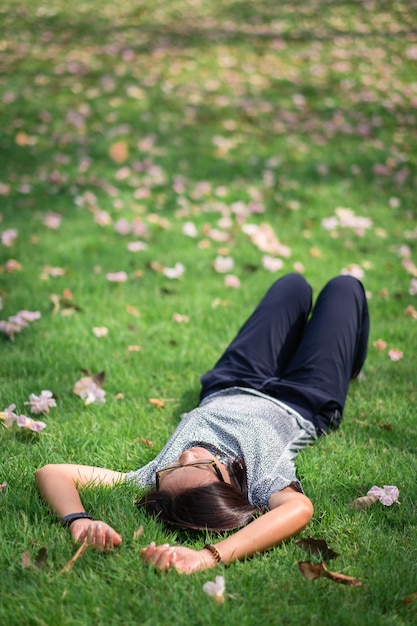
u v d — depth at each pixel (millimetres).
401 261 5949
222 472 2818
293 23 12859
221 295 5168
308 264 5758
